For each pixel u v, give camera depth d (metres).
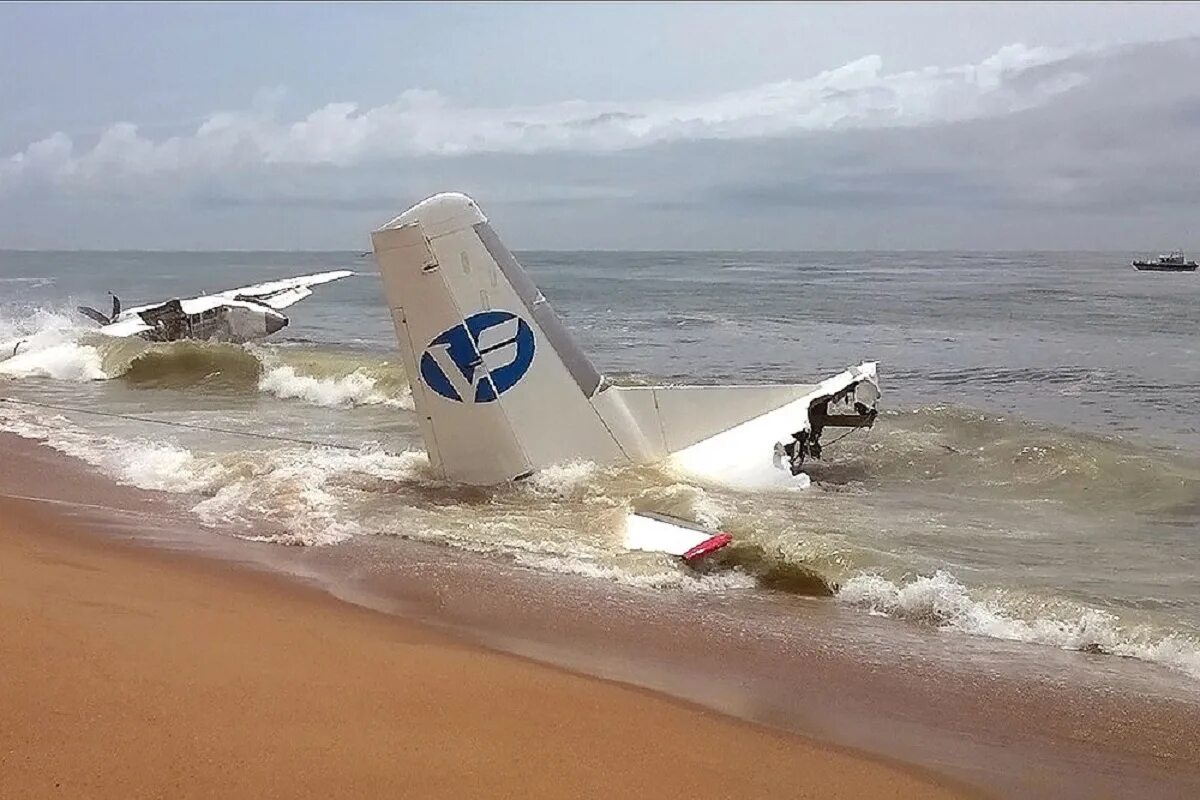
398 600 5.67
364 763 3.30
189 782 3.06
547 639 5.11
